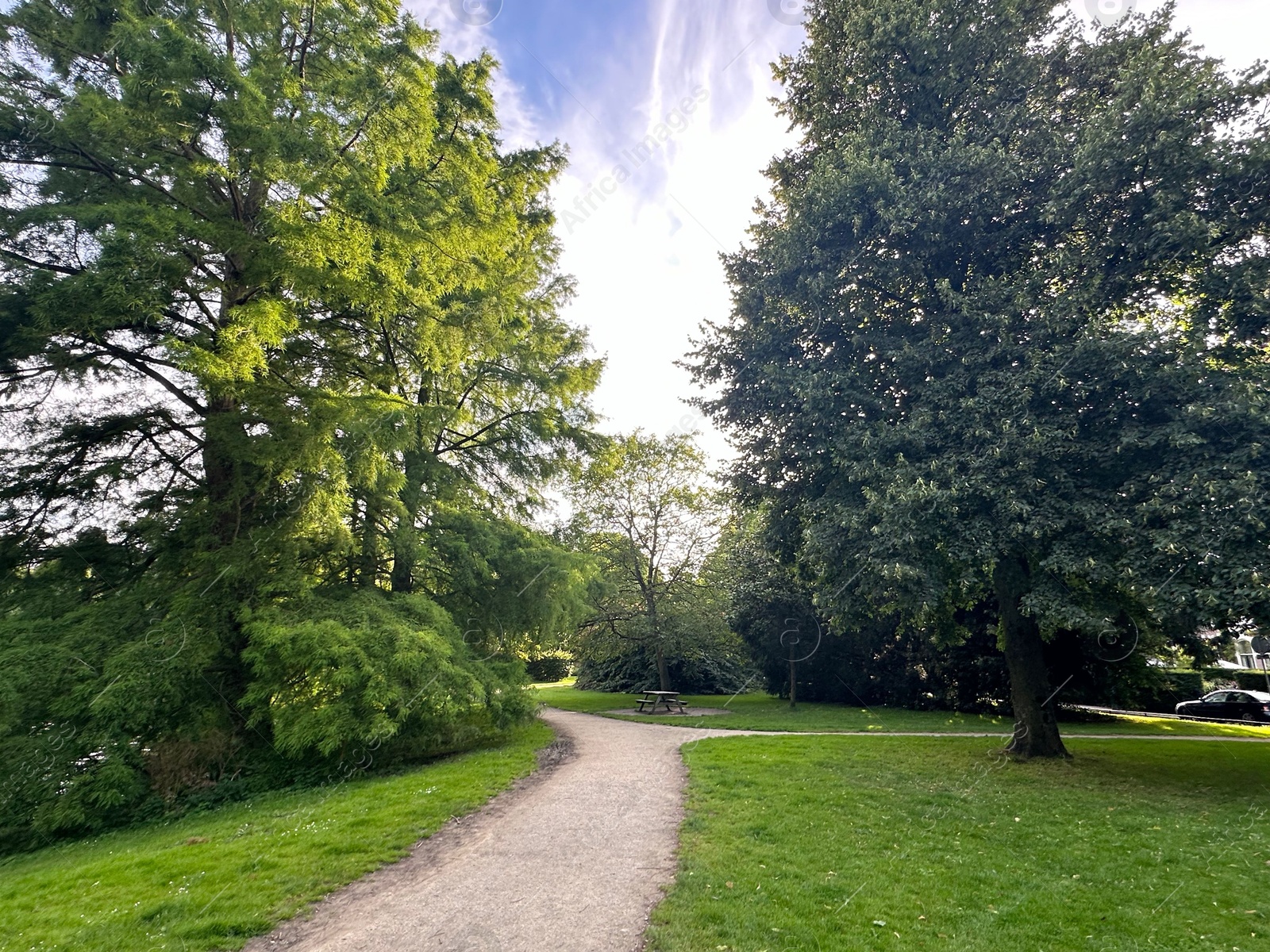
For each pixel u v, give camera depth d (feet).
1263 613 27.25
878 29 40.11
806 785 31.04
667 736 49.90
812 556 38.06
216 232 32.35
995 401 32.96
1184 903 18.07
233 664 36.11
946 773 35.06
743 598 84.07
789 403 40.45
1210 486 26.96
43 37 33.71
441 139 44.16
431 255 37.76
